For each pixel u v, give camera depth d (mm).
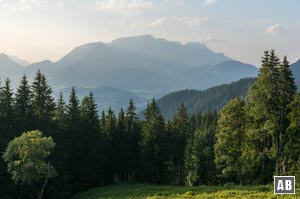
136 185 68312
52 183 59469
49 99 64562
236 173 59500
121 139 83312
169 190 55031
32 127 62031
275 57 50969
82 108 75125
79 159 69125
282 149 51469
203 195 44094
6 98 61062
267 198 36875
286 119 50625
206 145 84438
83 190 69062
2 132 59375
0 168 55469
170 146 80375
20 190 55969
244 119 55219
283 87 50594
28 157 48688
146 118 82312
